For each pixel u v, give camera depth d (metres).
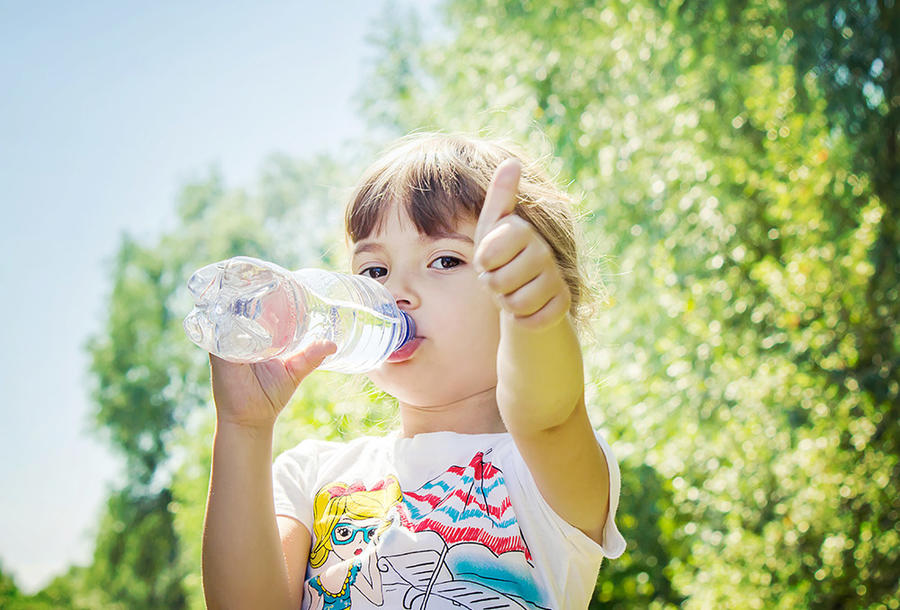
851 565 6.22
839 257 6.47
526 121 8.75
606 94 8.73
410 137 2.28
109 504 29.06
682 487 7.33
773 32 7.27
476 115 9.19
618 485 1.67
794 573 6.53
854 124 6.35
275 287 1.62
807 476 6.42
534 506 1.66
